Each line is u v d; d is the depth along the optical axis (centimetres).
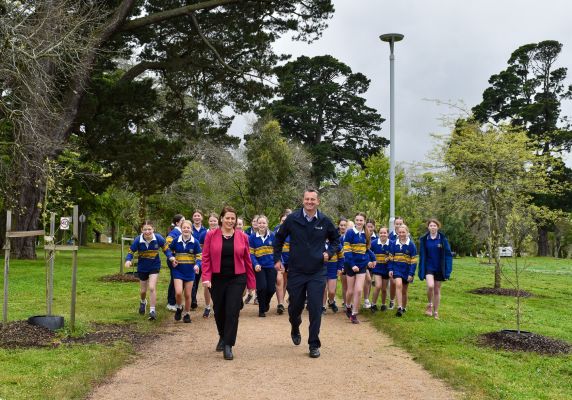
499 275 1859
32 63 1756
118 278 1881
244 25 2542
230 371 762
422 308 1372
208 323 1158
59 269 2275
